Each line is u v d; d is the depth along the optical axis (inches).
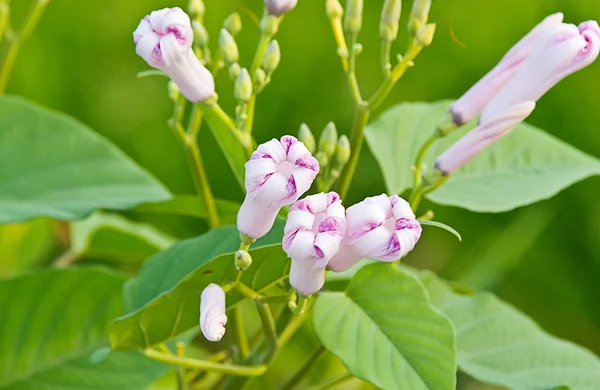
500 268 64.2
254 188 32.0
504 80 35.4
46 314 40.1
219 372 35.8
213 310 33.1
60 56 65.9
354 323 35.0
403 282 35.3
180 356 36.5
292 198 31.9
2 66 42.9
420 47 36.2
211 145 64.2
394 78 36.4
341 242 32.4
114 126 65.6
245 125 36.6
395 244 32.1
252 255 34.2
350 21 36.5
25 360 39.7
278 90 66.0
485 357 39.1
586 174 39.6
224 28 37.3
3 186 40.4
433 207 64.1
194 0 37.2
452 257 64.7
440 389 34.0
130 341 35.8
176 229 63.4
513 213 64.9
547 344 39.5
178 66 34.8
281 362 52.0
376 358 34.5
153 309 34.9
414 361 34.4
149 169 65.1
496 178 39.4
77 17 66.7
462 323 39.8
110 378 39.5
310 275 33.0
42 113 41.5
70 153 41.1
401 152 39.8
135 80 66.6
